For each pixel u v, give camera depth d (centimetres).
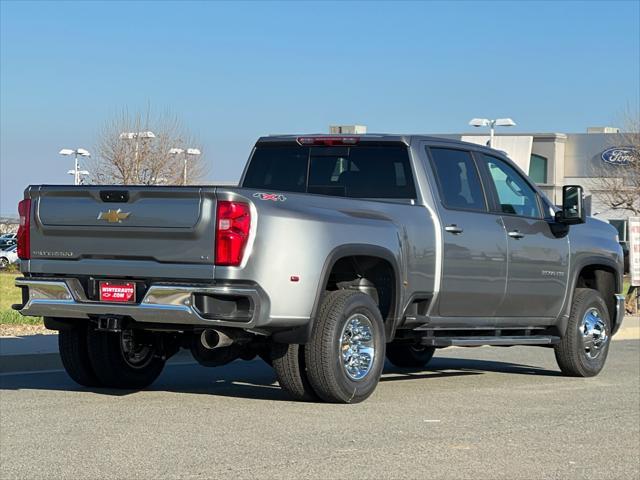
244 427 818
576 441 805
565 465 718
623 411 953
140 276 876
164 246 865
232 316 856
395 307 978
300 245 876
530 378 1204
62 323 972
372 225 947
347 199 946
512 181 1148
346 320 916
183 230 855
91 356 1002
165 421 840
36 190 922
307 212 891
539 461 728
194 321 853
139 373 1030
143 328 921
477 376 1216
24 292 933
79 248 905
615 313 1278
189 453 721
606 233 1268
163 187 864
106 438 770
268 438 777
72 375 1019
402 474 673
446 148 1079
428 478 664
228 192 847
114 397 971
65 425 820
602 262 1241
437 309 1035
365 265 973
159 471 669
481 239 1072
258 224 854
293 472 670
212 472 667
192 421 841
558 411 945
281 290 865
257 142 1129
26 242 930
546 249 1156
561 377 1221
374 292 986
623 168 7100
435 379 1175
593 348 1225
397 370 1285
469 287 1061
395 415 892
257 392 1020
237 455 717
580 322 1205
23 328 1608
